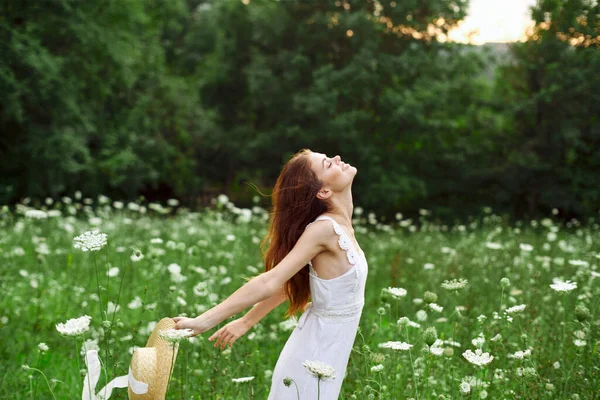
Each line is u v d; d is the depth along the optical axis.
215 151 31.80
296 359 3.00
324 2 25.98
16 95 18.92
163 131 31.39
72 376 4.61
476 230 14.81
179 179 31.06
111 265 7.64
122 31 24.47
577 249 8.86
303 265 2.95
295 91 25.72
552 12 18.23
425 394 3.61
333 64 26.38
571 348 4.37
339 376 3.02
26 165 21.22
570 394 3.54
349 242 3.01
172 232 10.01
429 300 3.69
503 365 3.86
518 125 25.56
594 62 18.03
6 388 4.11
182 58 37.31
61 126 21.84
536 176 24.88
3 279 6.43
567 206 24.06
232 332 3.30
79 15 21.58
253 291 2.85
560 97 21.70
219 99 31.02
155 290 6.07
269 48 27.95
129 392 2.72
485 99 25.78
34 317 5.85
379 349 4.79
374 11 26.31
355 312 3.04
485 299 6.28
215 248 8.24
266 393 4.04
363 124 25.23
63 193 25.05
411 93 24.69
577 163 24.72
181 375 3.91
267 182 32.84
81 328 2.68
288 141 25.83
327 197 3.10
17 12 20.77
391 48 26.77
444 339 4.98
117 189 29.20
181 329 2.75
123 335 5.09
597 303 4.43
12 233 9.43
